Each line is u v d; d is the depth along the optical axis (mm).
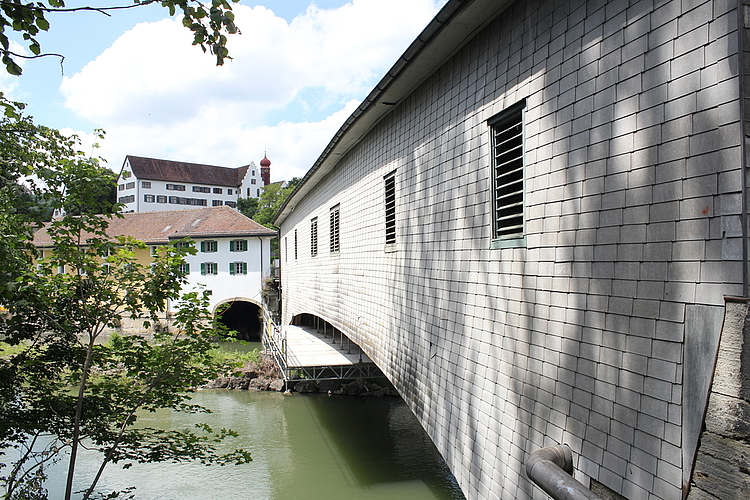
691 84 2654
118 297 5918
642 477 2869
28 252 5816
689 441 2553
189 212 35875
